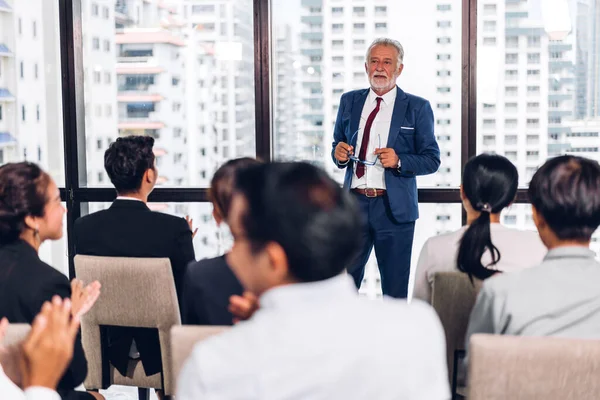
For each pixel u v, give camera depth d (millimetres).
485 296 1805
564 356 1534
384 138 3959
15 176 2086
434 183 4328
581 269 1756
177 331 1651
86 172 4527
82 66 4453
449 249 2408
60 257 4555
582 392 1544
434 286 2283
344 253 1114
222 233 4477
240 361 1049
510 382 1562
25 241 2123
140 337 2742
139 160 2877
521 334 1742
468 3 4172
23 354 1498
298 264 1106
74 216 4480
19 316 2041
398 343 1084
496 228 2330
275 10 4344
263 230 1113
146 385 2770
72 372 2117
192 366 1072
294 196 1118
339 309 1096
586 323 1712
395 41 3982
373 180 3963
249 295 1357
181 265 2875
